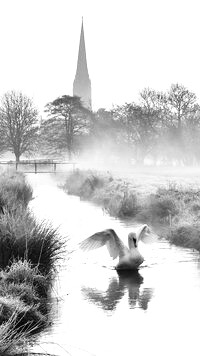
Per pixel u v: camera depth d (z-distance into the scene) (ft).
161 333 27.91
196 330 28.22
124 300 33.78
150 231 45.52
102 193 100.32
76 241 53.88
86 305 32.63
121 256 41.98
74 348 25.90
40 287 34.30
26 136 296.30
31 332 27.99
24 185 98.37
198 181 128.57
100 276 39.91
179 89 259.60
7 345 25.13
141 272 41.29
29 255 37.63
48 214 77.25
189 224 54.65
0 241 37.40
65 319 30.07
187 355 25.16
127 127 289.94
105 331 28.17
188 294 34.83
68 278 39.22
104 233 42.29
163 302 33.22
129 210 74.59
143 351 25.62
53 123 364.17
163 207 68.74
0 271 35.22
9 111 295.07
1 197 57.93
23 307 29.40
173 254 47.93
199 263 44.11
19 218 41.93
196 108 259.19
